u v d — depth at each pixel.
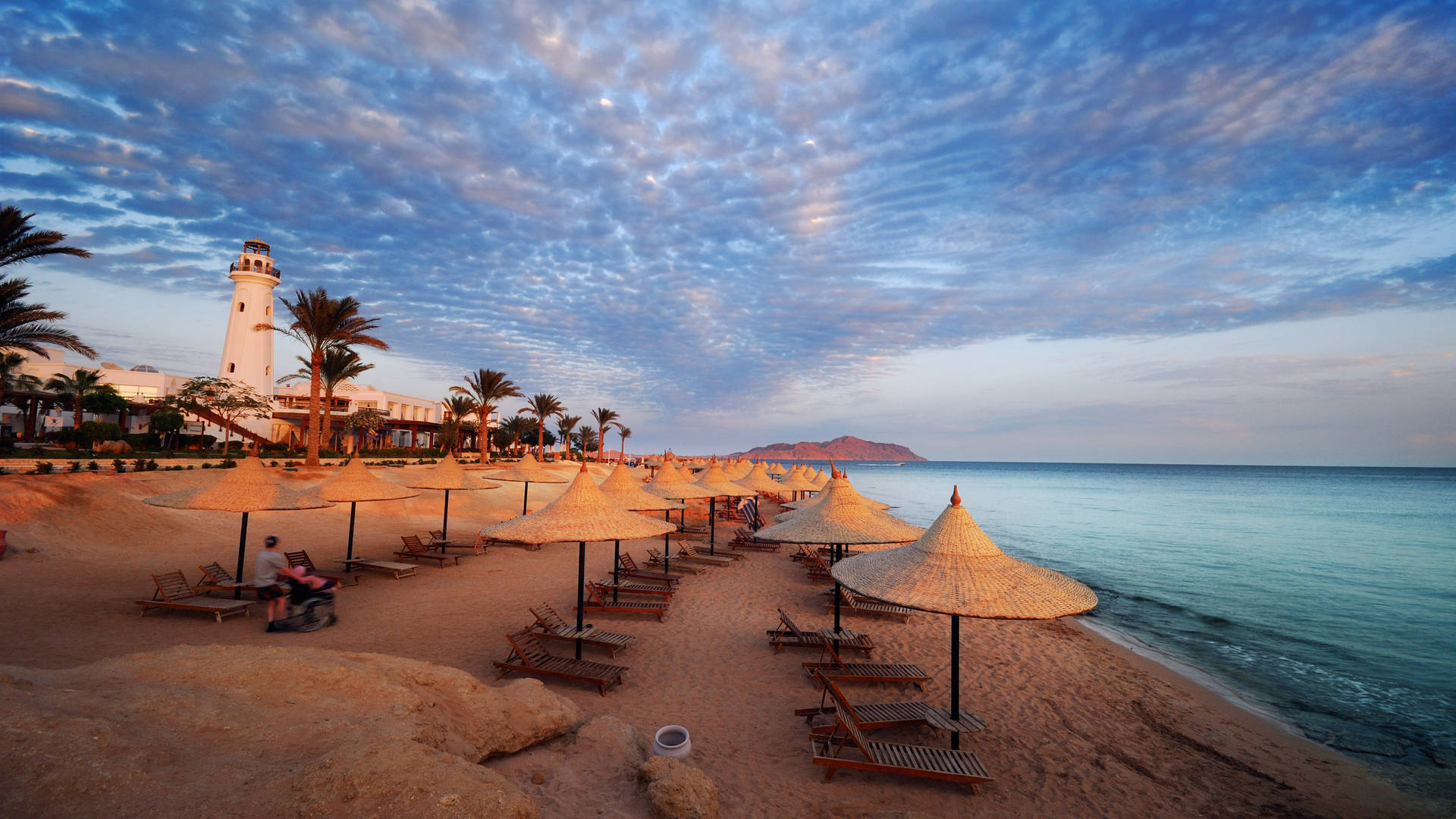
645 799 4.86
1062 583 6.39
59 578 11.64
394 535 20.52
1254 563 24.11
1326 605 17.30
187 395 38.12
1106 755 7.61
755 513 23.52
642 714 7.56
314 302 27.33
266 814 3.20
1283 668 11.93
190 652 5.28
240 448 40.72
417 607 11.85
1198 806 6.61
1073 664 11.18
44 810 2.89
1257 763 7.80
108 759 3.29
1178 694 10.11
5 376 30.23
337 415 51.28
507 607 12.14
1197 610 16.53
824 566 17.36
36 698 3.80
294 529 19.72
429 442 69.25
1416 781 7.49
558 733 5.99
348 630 10.17
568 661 8.51
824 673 8.88
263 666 5.04
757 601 14.11
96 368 49.12
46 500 14.59
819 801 5.80
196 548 15.58
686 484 19.91
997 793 6.43
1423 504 56.06
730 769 6.29
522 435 73.75
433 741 4.52
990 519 40.81
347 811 3.26
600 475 44.62
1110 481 111.06
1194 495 69.75
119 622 9.57
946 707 8.70
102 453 28.95
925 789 6.27
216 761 3.67
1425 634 14.41
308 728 4.25
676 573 17.08
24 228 16.73
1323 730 9.05
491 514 28.67
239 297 47.97
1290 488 87.12
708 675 9.06
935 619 13.23
